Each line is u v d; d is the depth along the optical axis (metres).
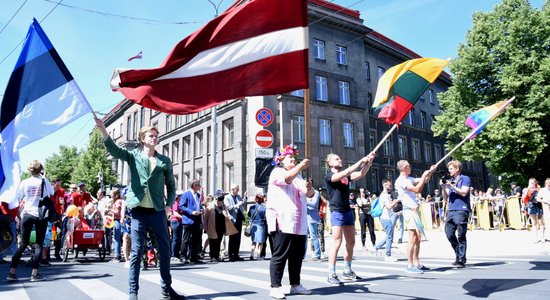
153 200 5.11
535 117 25.59
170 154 39.78
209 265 10.65
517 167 26.89
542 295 5.18
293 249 5.63
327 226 22.08
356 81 32.78
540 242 12.98
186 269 9.59
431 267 8.50
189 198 11.52
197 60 5.42
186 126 36.84
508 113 26.09
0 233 9.70
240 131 28.86
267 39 5.33
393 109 6.33
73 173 42.84
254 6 5.34
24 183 7.66
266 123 14.81
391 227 10.62
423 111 42.09
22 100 6.09
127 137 49.00
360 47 33.75
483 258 10.07
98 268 9.81
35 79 6.10
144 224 5.11
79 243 11.80
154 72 5.41
